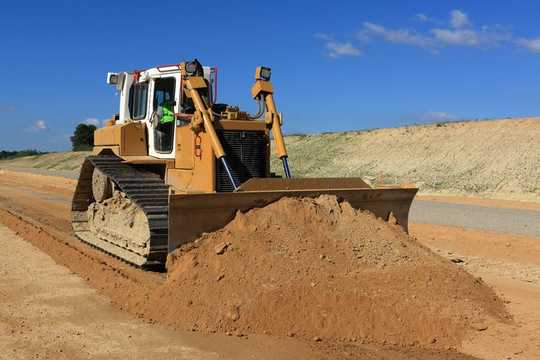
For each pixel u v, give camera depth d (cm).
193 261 724
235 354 570
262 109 977
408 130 4400
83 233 1195
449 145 3862
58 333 627
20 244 1130
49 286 820
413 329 635
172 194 734
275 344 594
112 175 981
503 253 1166
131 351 576
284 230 759
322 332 627
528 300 786
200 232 765
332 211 812
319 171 4278
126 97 1162
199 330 632
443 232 1432
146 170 1059
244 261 708
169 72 1023
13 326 646
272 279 681
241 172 917
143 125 1105
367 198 886
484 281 906
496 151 3506
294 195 816
